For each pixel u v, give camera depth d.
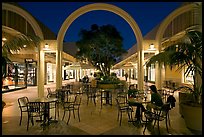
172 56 6.01
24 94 13.61
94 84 13.35
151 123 6.48
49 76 26.75
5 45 6.63
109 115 7.58
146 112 6.10
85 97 12.09
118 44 16.33
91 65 17.00
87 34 16.20
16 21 12.48
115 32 16.45
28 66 18.50
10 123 6.43
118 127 6.09
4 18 11.16
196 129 5.67
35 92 14.81
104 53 16.28
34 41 7.03
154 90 6.50
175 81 16.78
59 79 12.27
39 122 6.55
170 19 11.65
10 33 11.75
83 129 5.90
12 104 9.72
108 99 9.83
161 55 6.36
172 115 7.57
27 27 13.53
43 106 6.78
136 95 8.23
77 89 13.39
